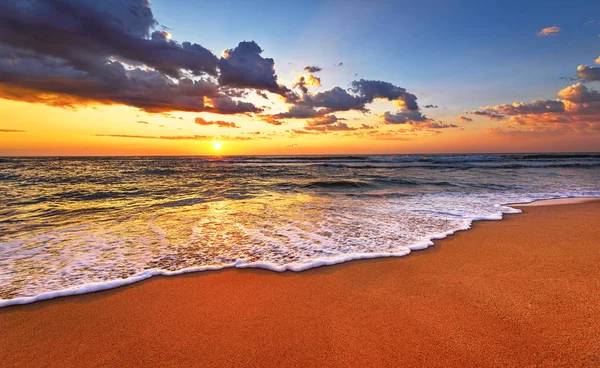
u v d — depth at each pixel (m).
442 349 2.50
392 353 2.47
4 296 3.40
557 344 2.52
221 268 4.29
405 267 4.31
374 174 23.09
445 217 7.56
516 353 2.43
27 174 24.02
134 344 2.63
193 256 4.74
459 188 14.16
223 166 38.34
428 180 17.75
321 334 2.75
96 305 3.28
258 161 57.09
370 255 4.76
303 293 3.56
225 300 3.40
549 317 2.94
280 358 2.43
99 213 8.23
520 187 14.22
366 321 2.95
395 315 3.04
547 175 20.73
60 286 3.67
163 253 4.88
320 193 12.66
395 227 6.56
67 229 6.44
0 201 10.41
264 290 3.64
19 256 4.69
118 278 3.92
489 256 4.73
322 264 4.42
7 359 2.43
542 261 4.48
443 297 3.41
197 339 2.69
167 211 8.51
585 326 2.77
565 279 3.83
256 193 12.71
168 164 46.62
